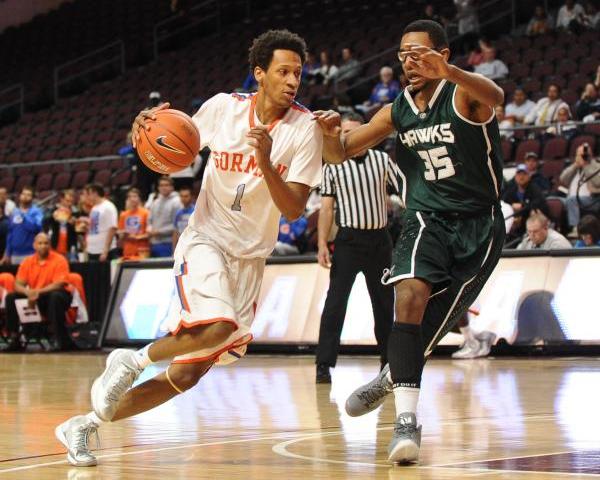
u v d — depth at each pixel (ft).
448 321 24.41
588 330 56.75
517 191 67.46
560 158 77.66
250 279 23.85
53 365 58.13
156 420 31.14
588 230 60.64
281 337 63.57
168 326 23.03
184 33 145.79
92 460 22.21
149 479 20.35
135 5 152.56
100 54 147.23
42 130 130.31
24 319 72.02
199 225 23.73
